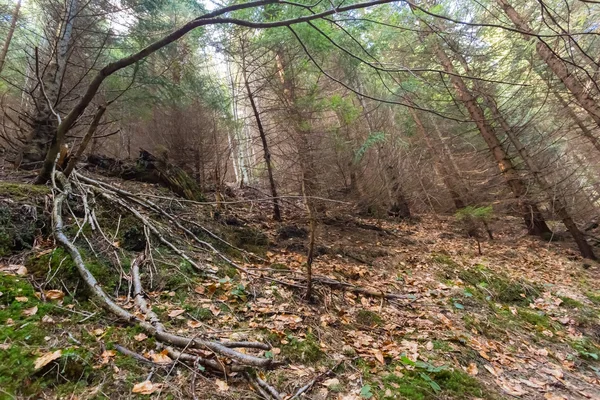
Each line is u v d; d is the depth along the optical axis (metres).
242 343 2.32
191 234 4.36
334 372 2.55
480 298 4.95
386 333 3.41
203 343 2.24
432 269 6.01
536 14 7.41
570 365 3.48
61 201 3.57
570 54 2.54
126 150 9.79
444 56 8.20
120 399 1.74
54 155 3.79
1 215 3.09
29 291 2.41
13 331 1.95
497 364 3.24
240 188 10.59
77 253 2.93
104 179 5.39
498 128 9.89
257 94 8.55
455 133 13.17
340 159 9.02
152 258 3.43
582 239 8.81
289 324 3.07
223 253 4.61
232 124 8.52
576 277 6.97
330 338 3.06
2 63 7.46
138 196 4.45
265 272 4.23
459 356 3.15
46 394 1.64
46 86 5.30
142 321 2.39
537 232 10.84
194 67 8.68
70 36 6.12
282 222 7.50
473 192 11.48
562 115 9.61
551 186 9.22
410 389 2.42
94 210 3.82
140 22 7.57
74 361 1.86
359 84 9.84
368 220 10.20
